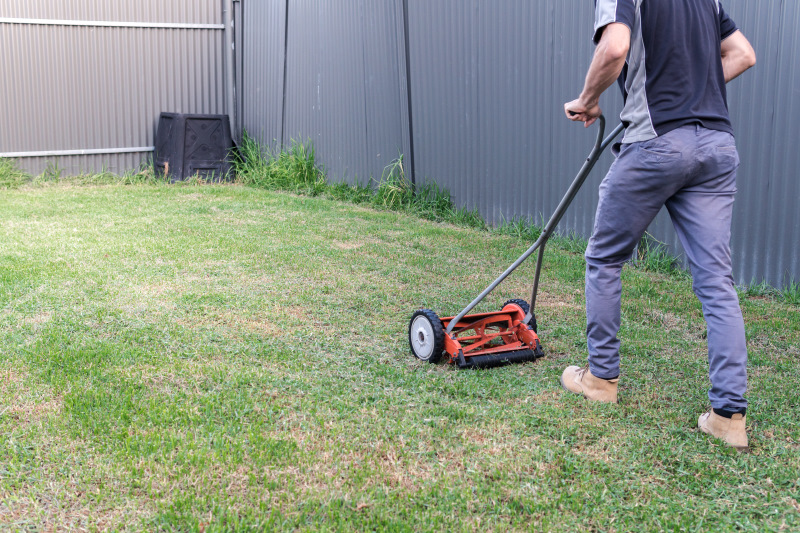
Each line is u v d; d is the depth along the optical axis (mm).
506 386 3006
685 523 2031
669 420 2688
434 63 7496
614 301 2752
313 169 9484
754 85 4883
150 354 3283
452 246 6023
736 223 5086
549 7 6207
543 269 5238
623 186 2617
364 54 8422
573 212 6277
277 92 10039
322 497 2123
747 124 4953
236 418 2641
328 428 2586
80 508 2082
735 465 2354
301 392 2898
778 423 2660
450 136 7465
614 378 2834
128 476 2221
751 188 4973
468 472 2289
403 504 2098
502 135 6863
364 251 5734
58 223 6559
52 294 4258
